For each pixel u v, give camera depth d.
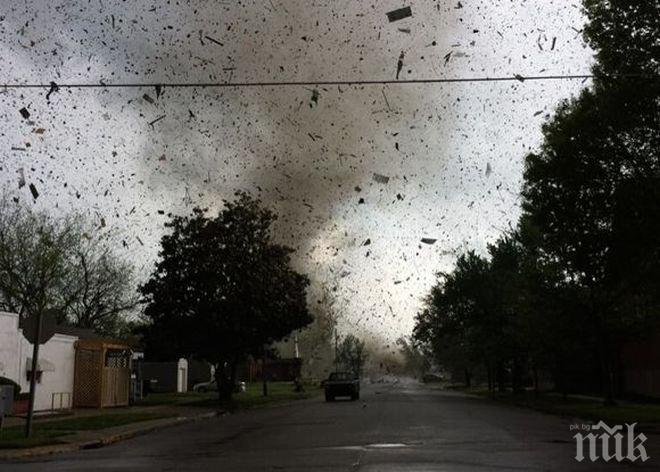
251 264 37.16
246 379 102.44
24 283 47.34
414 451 14.50
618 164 22.62
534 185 25.86
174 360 67.69
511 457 13.37
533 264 34.31
